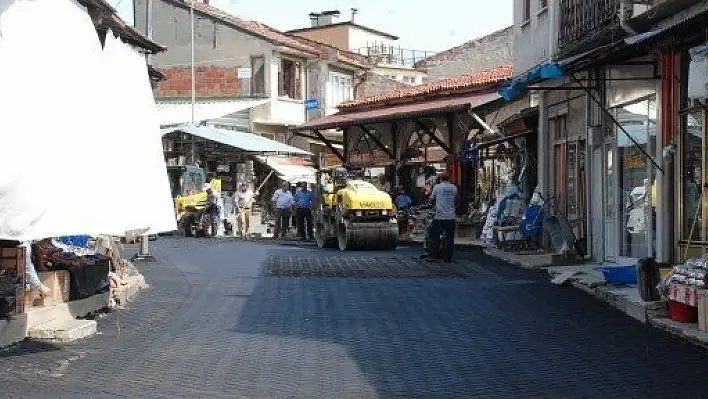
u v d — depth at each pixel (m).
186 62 44.53
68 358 8.87
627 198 16.95
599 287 13.65
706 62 11.89
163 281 16.23
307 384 7.79
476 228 27.53
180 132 34.28
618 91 17.12
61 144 8.80
